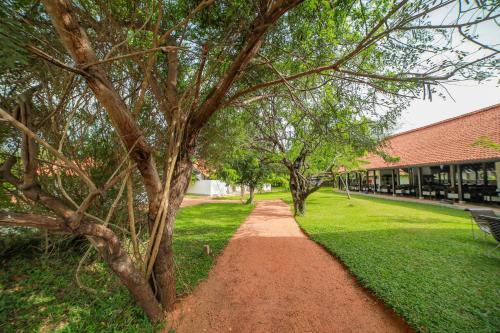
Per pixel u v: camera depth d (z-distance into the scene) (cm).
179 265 456
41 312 303
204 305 324
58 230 199
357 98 398
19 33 151
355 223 802
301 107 419
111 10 244
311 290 361
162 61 362
